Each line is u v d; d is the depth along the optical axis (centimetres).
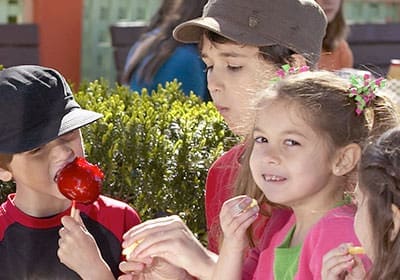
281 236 390
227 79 438
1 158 402
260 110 380
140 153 498
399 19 1056
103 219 417
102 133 497
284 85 381
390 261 322
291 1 445
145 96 576
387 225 324
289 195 374
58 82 409
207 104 558
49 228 408
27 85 400
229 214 382
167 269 397
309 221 379
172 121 522
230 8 441
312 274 365
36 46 809
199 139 510
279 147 375
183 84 666
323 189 377
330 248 358
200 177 502
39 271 405
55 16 902
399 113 387
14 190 484
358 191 338
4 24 807
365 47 925
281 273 377
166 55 671
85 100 529
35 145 395
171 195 499
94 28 927
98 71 932
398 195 324
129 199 498
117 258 416
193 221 502
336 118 374
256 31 436
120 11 939
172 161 500
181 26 451
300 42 444
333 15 672
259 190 402
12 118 396
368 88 382
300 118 372
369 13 1041
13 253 406
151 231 391
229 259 383
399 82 443
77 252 392
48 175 400
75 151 404
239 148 435
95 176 392
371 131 378
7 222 408
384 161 328
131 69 692
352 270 342
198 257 393
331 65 651
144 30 751
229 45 434
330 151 374
